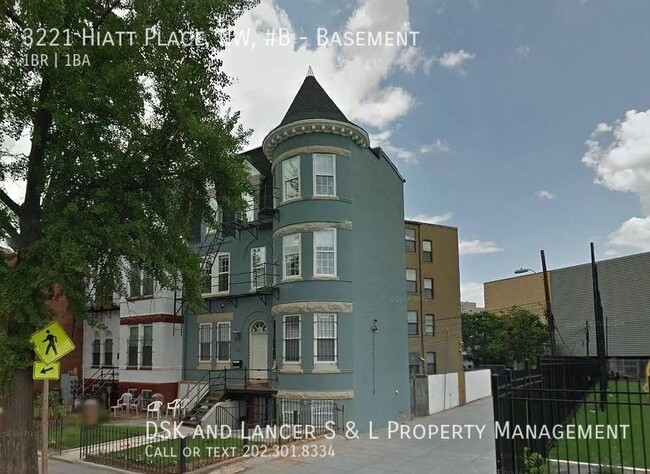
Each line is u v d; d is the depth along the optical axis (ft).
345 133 71.26
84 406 62.28
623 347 134.92
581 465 33.65
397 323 79.77
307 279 67.72
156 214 38.04
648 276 132.26
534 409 37.58
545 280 87.97
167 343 86.69
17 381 34.42
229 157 39.75
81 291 34.86
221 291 85.40
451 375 94.89
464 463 43.70
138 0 35.76
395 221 83.71
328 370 65.31
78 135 34.60
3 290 31.55
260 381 76.54
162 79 37.24
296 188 71.00
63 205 35.04
